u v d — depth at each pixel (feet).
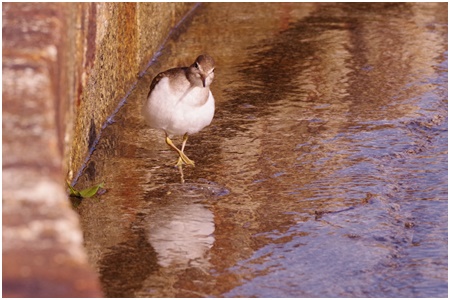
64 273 25.43
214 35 92.94
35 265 25.58
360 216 45.96
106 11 59.67
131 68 71.77
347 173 52.85
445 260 40.45
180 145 59.06
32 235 26.50
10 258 25.70
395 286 37.68
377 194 49.21
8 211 27.20
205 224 45.37
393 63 79.92
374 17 100.89
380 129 61.52
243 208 47.65
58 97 34.04
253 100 69.21
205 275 39.04
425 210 46.88
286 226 44.86
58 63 34.50
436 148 57.72
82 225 45.11
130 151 57.67
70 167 49.55
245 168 54.24
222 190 50.57
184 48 87.04
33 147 29.50
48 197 27.78
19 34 34.53
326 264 40.06
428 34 91.56
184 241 43.06
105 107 61.82
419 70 77.51
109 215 46.60
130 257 41.11
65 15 37.60
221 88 72.69
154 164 55.31
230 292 37.19
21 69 32.48
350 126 62.34
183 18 100.42
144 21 77.15
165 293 37.11
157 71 77.92
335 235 43.47
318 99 69.21
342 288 37.50
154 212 47.09
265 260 40.63
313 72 77.51
